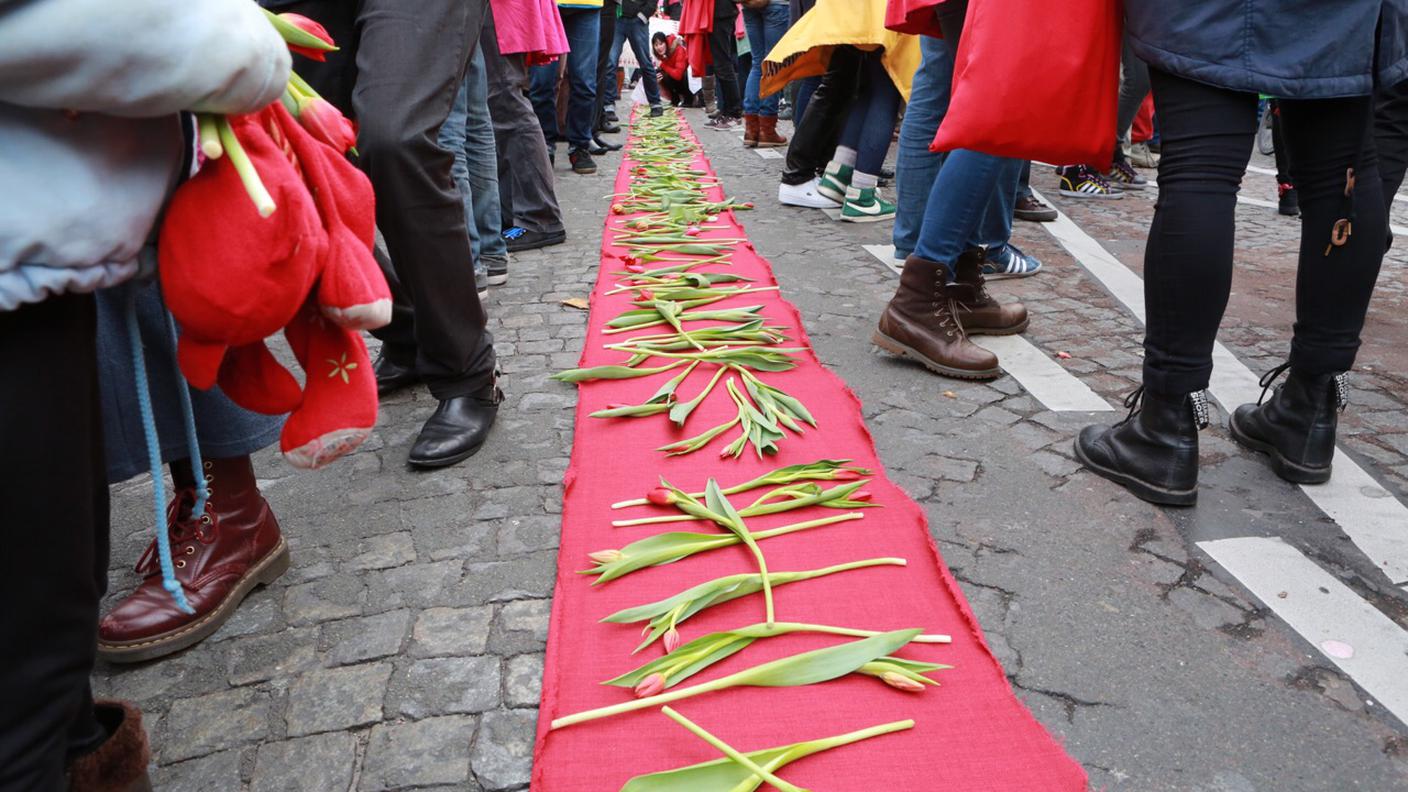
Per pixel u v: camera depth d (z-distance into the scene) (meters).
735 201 6.07
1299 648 1.74
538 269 4.68
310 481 2.50
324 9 2.49
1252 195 6.53
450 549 2.12
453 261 2.44
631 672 1.57
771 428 2.46
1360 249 2.15
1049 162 2.38
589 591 1.87
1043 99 2.25
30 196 0.79
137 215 0.87
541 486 2.41
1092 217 5.58
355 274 1.12
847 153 5.71
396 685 1.67
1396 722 1.56
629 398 2.88
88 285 0.85
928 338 3.08
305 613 1.90
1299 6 1.92
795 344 3.34
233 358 1.19
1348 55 1.95
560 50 5.11
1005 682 1.58
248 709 1.63
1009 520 2.19
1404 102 2.48
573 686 1.60
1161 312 2.18
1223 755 1.48
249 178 0.88
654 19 15.00
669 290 3.70
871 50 5.20
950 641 1.68
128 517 2.34
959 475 2.41
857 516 2.11
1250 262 4.61
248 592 1.95
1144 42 2.07
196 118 0.88
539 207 5.07
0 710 0.87
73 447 0.90
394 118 2.22
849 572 1.91
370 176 2.28
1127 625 1.80
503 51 4.81
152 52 0.76
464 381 2.62
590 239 5.29
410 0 2.25
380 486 2.45
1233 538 2.11
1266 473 2.43
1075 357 3.27
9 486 0.84
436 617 1.87
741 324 3.49
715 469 2.38
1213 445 2.59
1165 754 1.49
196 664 1.76
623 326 3.46
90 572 0.94
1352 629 1.79
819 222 5.57
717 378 2.91
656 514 2.16
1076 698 1.61
